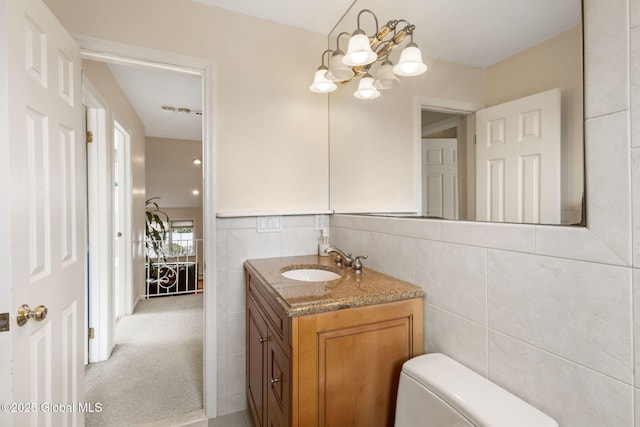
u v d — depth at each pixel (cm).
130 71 262
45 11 109
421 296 116
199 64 167
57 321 117
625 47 62
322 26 190
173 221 735
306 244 195
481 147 98
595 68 67
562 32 74
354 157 174
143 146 425
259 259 180
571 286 71
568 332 72
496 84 92
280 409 109
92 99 213
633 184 60
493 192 93
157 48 159
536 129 81
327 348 102
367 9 158
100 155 231
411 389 94
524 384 81
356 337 106
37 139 103
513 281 84
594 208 67
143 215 409
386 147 147
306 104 194
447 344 106
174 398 184
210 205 170
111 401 180
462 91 105
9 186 87
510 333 85
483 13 97
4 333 86
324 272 160
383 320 110
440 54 115
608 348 65
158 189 692
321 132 199
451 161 110
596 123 67
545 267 77
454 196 107
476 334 95
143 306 346
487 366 91
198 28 167
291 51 189
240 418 170
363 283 125
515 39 87
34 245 101
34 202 101
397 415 100
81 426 142
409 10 131
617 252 63
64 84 125
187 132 520
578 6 71
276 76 185
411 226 124
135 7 155
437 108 117
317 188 197
